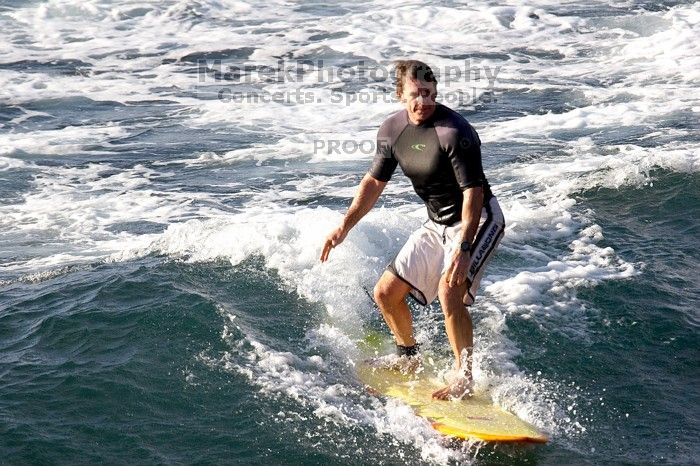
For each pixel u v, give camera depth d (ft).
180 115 141.59
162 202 104.17
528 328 68.74
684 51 164.55
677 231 88.17
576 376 62.95
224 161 119.85
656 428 56.90
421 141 59.26
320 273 77.36
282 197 105.29
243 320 69.21
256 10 209.05
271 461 53.31
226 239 82.28
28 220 98.27
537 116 132.87
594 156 112.06
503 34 185.26
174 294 72.02
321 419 57.31
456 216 60.75
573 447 55.06
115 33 192.24
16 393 59.00
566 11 198.59
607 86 147.43
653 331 68.59
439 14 199.11
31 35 190.08
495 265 80.28
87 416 56.95
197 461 53.01
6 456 52.85
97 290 73.41
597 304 72.59
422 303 63.36
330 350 66.23
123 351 64.23
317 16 203.10
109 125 137.18
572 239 86.33
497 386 61.41
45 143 128.16
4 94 152.15
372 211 91.25
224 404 58.54
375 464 53.36
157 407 58.08
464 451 54.44
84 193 107.76
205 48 180.75
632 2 203.82
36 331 67.67
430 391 61.21
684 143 114.42
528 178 104.88
